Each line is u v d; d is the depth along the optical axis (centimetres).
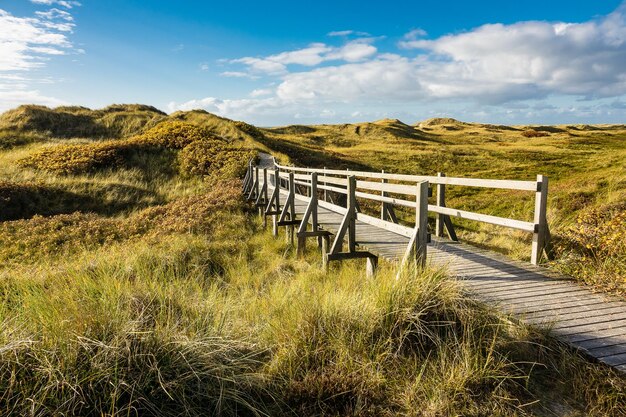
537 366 337
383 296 386
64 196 1659
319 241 892
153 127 3177
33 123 3055
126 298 386
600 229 625
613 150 3934
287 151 3256
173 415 267
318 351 346
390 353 340
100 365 265
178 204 1459
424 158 3484
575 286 484
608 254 536
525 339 353
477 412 286
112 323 302
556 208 1152
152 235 1088
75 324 294
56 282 564
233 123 3666
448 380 306
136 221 1293
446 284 398
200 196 1552
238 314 448
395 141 5456
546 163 2739
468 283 489
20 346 268
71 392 255
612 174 1433
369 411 288
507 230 950
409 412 287
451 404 288
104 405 256
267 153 2794
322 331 363
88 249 1048
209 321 376
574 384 309
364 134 6719
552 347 348
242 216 1243
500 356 332
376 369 329
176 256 787
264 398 305
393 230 523
